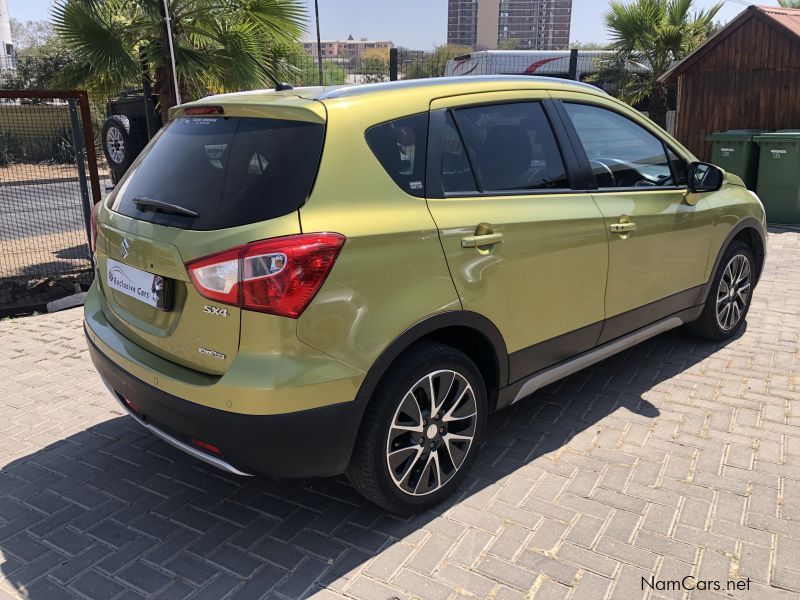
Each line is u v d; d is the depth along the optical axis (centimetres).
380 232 262
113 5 793
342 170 262
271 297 239
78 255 773
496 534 287
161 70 789
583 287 351
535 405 406
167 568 271
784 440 360
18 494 324
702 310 465
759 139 967
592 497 312
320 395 250
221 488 327
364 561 272
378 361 263
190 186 274
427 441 293
